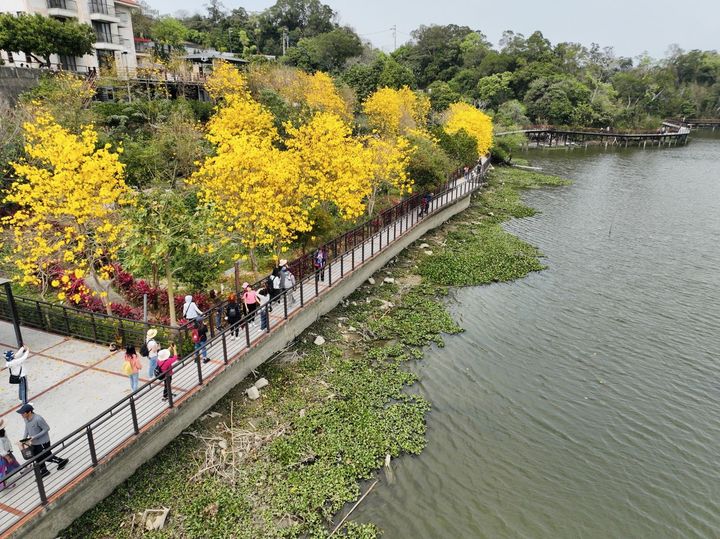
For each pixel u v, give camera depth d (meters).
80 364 14.23
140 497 10.87
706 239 33.34
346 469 12.19
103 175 15.38
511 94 99.06
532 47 109.06
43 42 36.12
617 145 94.06
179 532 10.16
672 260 29.06
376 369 16.77
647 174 60.41
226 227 19.28
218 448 12.56
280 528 10.45
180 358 14.40
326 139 24.08
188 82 42.16
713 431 14.43
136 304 18.47
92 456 10.26
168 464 11.88
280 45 89.69
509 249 29.92
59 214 16.02
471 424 14.38
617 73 125.75
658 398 15.91
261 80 40.81
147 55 49.53
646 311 22.16
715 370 17.56
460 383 16.38
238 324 15.09
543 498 11.88
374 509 11.20
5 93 30.86
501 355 18.20
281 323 17.16
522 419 14.71
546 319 21.19
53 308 16.94
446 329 19.83
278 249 21.41
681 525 11.27
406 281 24.70
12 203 21.03
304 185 20.61
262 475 11.80
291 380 15.71
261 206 18.28
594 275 26.44
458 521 11.06
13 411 12.06
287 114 35.62
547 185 51.88
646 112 114.38
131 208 15.93
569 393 16.08
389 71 64.94
